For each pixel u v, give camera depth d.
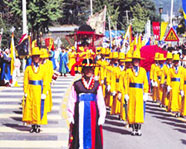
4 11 30.12
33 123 9.00
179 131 9.80
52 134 9.01
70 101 6.26
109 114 12.25
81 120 6.15
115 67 11.30
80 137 6.14
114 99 11.25
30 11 24.20
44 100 9.02
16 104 12.95
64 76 24.48
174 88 11.79
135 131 9.34
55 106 12.68
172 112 12.73
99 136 6.21
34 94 8.88
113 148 8.00
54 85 18.83
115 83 11.23
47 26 25.47
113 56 11.31
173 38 18.70
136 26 71.69
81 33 16.19
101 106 6.27
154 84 14.10
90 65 6.25
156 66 14.05
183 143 8.52
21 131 9.31
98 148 6.17
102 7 75.44
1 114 11.36
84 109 6.16
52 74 11.13
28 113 8.99
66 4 83.88
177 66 11.83
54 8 25.08
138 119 9.05
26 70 8.95
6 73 17.95
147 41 17.06
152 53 12.41
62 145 8.01
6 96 14.62
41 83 8.96
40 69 8.89
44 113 9.07
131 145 8.27
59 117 10.95
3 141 8.35
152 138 8.98
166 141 8.70
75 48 16.44
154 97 14.55
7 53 17.95
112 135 9.27
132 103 9.10
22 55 12.88
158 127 10.27
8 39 27.98
